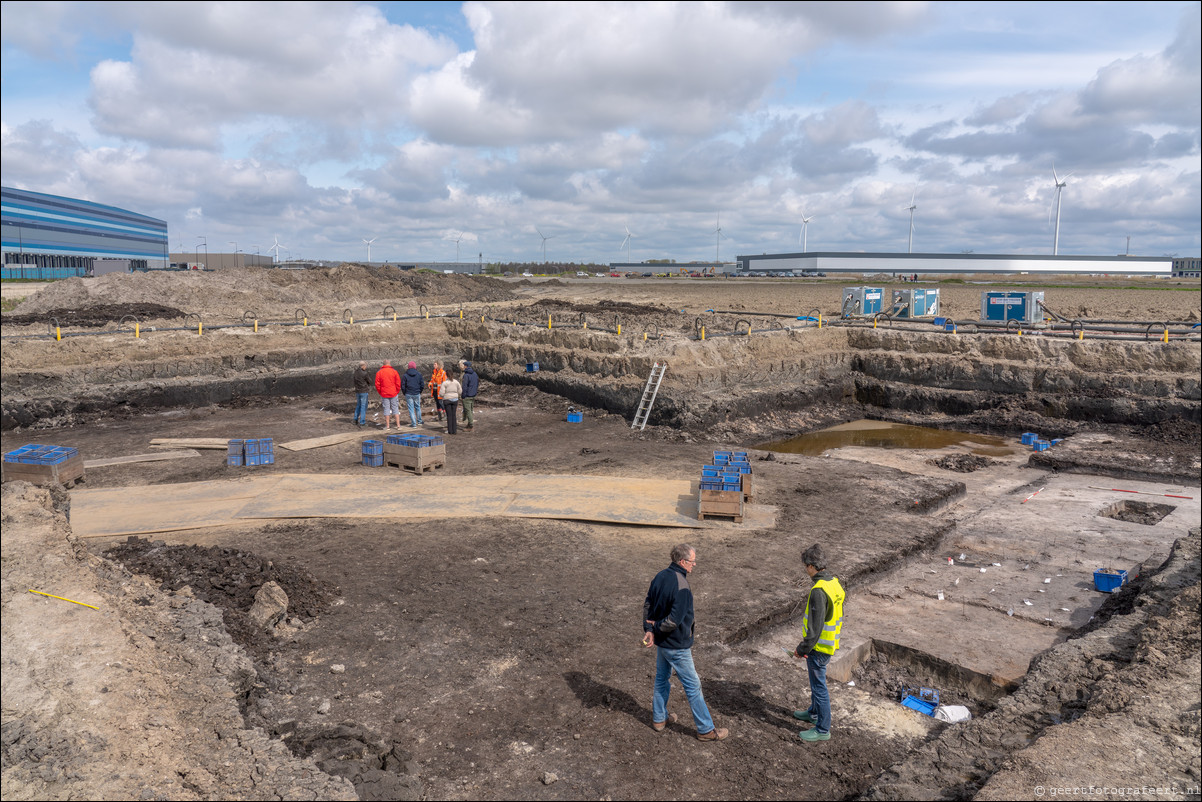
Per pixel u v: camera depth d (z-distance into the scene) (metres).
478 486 13.86
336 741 6.14
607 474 15.02
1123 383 21.28
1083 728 6.07
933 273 146.00
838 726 6.76
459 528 11.64
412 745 6.20
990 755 6.02
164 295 36.84
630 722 6.57
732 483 12.02
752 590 9.50
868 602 9.86
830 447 20.09
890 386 25.11
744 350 23.77
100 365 21.73
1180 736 5.90
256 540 10.98
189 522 11.61
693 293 68.50
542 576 9.84
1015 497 14.90
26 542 7.36
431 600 9.02
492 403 23.50
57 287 35.34
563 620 8.55
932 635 8.86
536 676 7.32
